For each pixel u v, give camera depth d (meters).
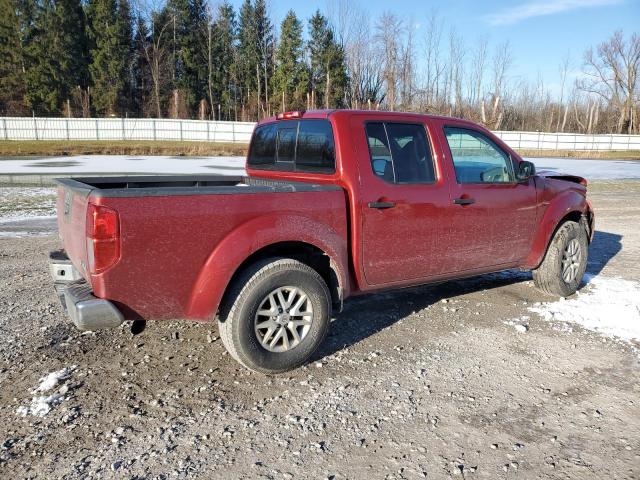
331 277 4.05
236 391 3.53
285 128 4.71
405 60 53.25
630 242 8.77
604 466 2.77
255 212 3.56
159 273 3.25
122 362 3.93
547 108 77.75
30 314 4.88
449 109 56.94
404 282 4.46
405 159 4.36
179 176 5.18
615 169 30.00
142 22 72.75
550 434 3.07
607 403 3.43
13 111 62.03
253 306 3.57
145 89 71.19
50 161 28.62
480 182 4.80
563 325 4.80
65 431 3.02
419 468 2.74
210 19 69.81
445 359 4.07
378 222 4.14
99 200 3.04
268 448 2.90
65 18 63.25
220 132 47.34
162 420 3.16
